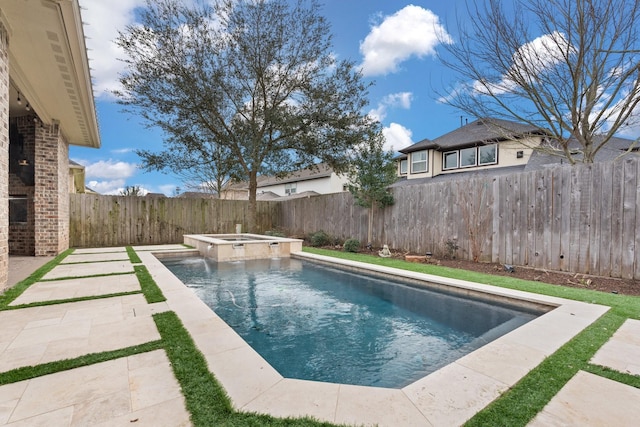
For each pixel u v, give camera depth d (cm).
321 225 1224
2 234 441
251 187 1230
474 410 189
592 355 261
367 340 357
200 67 1017
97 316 348
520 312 434
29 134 808
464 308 473
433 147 1675
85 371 229
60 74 565
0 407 186
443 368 242
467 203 739
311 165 1245
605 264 529
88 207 1095
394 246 922
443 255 789
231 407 188
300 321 419
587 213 551
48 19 418
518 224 646
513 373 233
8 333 299
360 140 1114
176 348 267
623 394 205
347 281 646
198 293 552
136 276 564
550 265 596
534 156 1273
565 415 184
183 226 1281
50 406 187
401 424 175
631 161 507
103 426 170
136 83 993
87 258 788
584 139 666
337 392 208
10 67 538
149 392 203
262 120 1145
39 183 804
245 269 770
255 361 247
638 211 497
